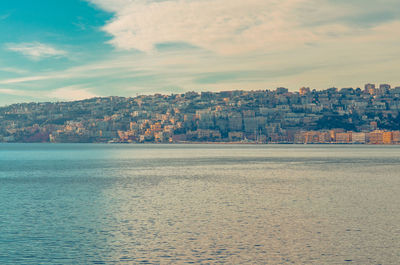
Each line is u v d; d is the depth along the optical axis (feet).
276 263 102.53
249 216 159.22
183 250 113.39
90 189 246.88
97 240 123.75
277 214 163.22
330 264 101.50
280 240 122.83
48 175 345.10
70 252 112.16
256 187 257.34
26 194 223.51
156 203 192.44
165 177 327.47
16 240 123.85
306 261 103.81
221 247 116.16
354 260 104.17
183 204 189.37
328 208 176.76
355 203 190.39
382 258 105.50
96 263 103.50
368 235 127.95
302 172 376.68
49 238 126.00
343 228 137.39
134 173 367.04
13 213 166.30
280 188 251.39
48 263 103.60
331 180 301.02
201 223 146.72
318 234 129.59
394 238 124.06
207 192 232.94
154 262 103.96
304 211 169.68
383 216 157.89
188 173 367.86
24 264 102.83
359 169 411.54
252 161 570.05
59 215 161.99
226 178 318.86
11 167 444.96
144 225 143.64
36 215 161.99
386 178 314.55
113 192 232.53
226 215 161.58
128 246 117.50
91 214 164.25
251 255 108.78
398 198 206.18
